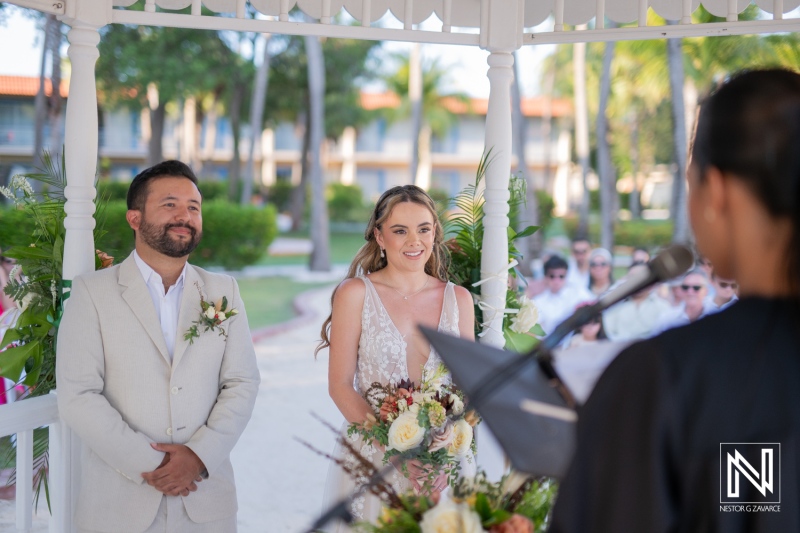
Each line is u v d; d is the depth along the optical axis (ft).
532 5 11.96
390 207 10.23
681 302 19.42
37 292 10.91
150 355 9.46
